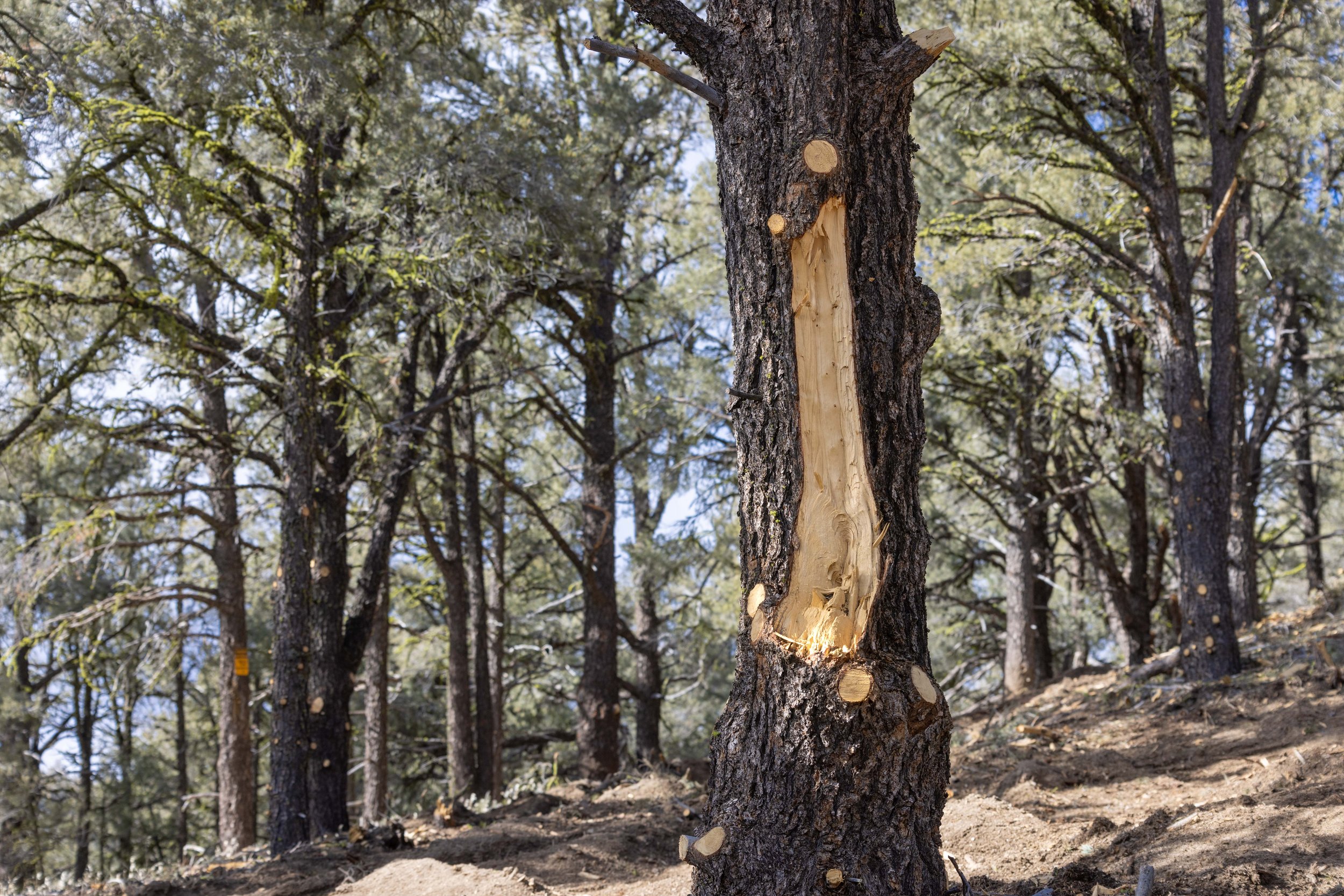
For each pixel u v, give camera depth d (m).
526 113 11.30
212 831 26.89
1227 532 9.86
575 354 13.89
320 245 10.10
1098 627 20.77
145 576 14.24
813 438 3.73
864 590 3.60
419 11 11.22
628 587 19.06
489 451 16.91
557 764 14.92
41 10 9.07
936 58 3.80
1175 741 8.07
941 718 3.69
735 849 3.64
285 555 9.34
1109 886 4.35
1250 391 16.81
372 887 6.15
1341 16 10.45
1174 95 13.70
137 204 8.97
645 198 15.78
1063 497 15.31
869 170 3.86
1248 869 4.08
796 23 3.85
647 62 3.96
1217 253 10.39
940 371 14.29
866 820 3.56
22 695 17.45
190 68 8.41
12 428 10.69
